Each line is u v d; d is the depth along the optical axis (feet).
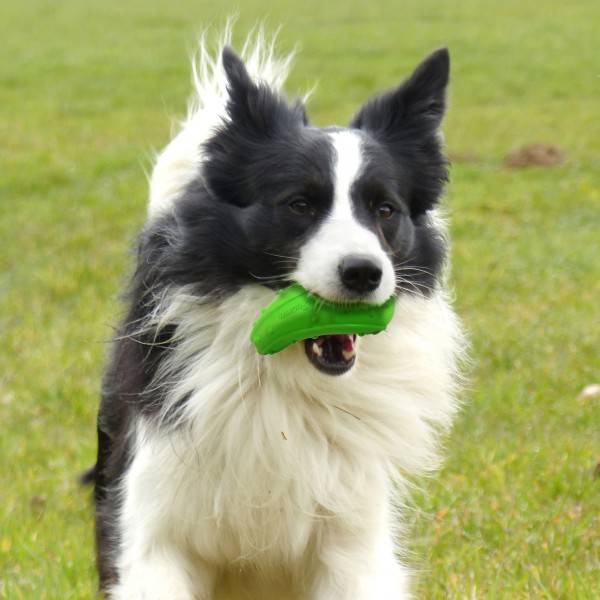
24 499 31.12
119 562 21.04
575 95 107.55
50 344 44.62
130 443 21.94
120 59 128.98
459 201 67.41
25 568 26.35
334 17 165.99
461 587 23.73
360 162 20.25
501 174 75.92
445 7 173.88
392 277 19.08
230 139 20.84
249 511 20.58
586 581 24.14
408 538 25.98
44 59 129.80
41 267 55.52
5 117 96.17
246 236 20.07
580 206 67.67
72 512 30.55
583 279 52.13
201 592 20.98
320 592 21.08
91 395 39.40
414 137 22.17
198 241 20.21
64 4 193.88
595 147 83.82
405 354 21.11
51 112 98.94
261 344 19.08
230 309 20.21
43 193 70.33
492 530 27.76
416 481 28.84
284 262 19.86
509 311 47.34
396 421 21.08
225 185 20.66
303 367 20.20
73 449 34.68
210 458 20.29
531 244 58.44
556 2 174.60
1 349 44.62
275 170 20.16
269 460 20.36
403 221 20.98
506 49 132.26
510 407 36.68
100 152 81.10
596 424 35.22
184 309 20.42
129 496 20.74
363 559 20.95
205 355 20.42
